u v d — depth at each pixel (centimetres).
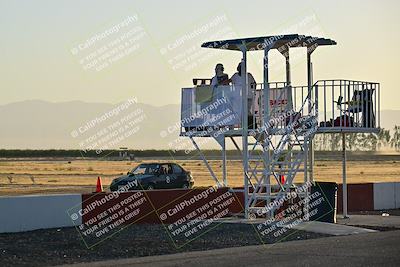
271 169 4359
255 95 4562
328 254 2958
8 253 3045
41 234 3644
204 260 2816
